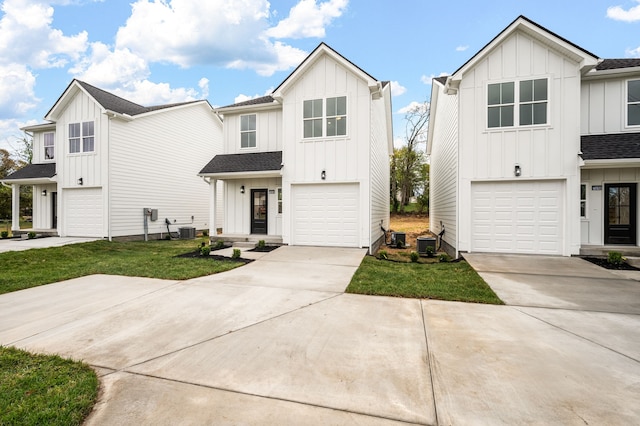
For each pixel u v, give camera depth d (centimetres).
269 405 236
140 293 546
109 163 1284
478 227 930
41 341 353
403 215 2992
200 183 1830
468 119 925
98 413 227
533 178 879
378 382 267
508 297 518
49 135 1489
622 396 246
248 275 677
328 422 217
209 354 321
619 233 910
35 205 1502
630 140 855
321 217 1073
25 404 234
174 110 1634
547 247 881
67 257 947
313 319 420
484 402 238
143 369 291
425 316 431
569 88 857
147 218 1455
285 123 1094
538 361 302
